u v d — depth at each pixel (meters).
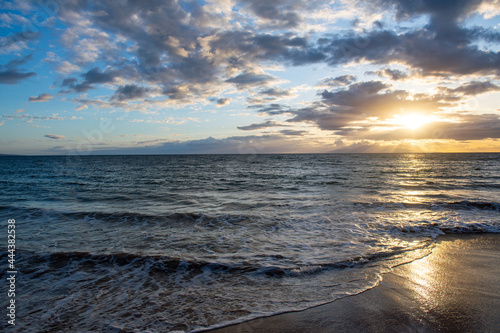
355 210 9.84
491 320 3.19
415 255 5.53
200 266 5.01
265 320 3.26
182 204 11.48
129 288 4.25
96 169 36.69
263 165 43.69
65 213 9.66
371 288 4.07
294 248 5.98
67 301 3.87
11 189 16.95
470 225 7.70
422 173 26.70
